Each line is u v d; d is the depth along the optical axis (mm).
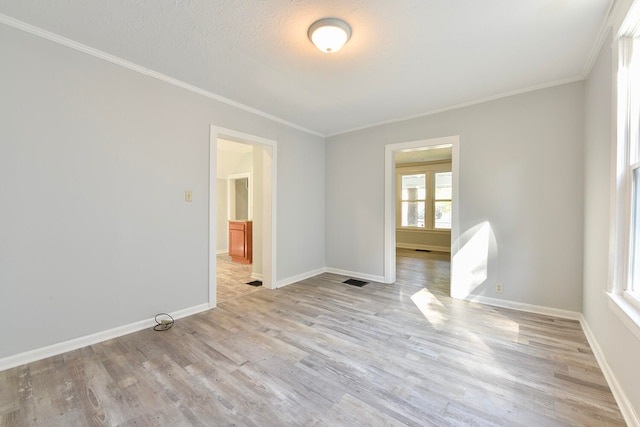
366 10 1771
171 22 1896
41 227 2035
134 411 1532
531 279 2973
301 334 2473
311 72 2596
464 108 3365
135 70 2490
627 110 1701
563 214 2797
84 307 2242
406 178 8109
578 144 2711
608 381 1767
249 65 2473
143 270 2578
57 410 1536
